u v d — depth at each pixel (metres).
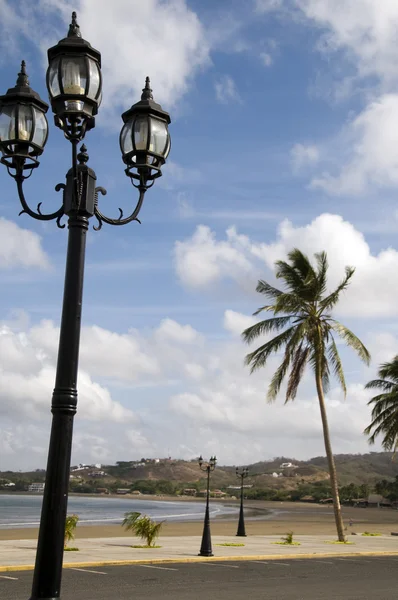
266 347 31.41
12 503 177.12
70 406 5.70
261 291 32.84
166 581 15.21
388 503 129.12
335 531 47.31
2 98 6.36
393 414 41.19
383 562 21.89
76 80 6.03
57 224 6.29
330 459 31.12
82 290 6.00
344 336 31.23
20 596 12.16
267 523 62.34
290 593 13.68
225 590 13.92
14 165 6.53
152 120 6.70
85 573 16.50
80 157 6.26
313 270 31.27
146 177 6.89
